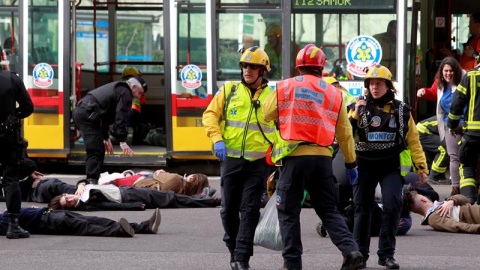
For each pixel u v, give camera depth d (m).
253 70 13.95
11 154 17.11
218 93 14.05
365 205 14.41
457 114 20.44
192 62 26.84
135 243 16.77
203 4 26.78
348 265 12.80
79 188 21.06
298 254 13.05
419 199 18.78
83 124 22.86
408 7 26.67
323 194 13.13
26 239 17.16
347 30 26.39
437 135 25.97
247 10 26.69
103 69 33.41
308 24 26.50
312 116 13.02
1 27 27.36
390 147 14.20
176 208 21.72
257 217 13.82
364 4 26.30
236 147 13.88
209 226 19.02
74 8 27.77
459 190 22.66
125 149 22.92
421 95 24.58
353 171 13.55
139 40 33.25
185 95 26.86
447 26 32.97
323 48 26.47
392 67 26.30
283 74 26.53
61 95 27.16
